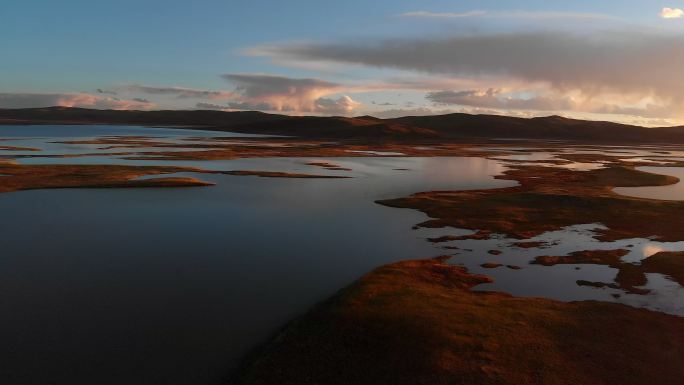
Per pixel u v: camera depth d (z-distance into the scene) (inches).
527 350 842.2
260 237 1696.6
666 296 1173.7
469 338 878.4
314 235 1737.2
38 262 1363.2
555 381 754.2
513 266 1402.6
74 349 876.0
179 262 1401.3
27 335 924.6
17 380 770.8
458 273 1320.1
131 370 811.4
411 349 843.4
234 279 1269.7
